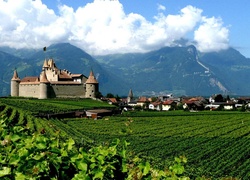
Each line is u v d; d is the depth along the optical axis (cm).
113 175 883
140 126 11300
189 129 10794
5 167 797
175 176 933
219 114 15800
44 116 11112
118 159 930
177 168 959
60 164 856
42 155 832
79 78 19075
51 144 904
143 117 14100
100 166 868
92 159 877
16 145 909
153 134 9612
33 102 14300
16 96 18100
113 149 932
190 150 7275
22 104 13188
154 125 11688
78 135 8144
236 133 10038
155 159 5978
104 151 916
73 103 15500
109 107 15512
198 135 9619
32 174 802
